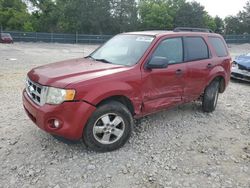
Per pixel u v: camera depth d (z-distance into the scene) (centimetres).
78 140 469
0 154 432
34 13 6775
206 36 643
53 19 6469
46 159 423
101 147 443
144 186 371
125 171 402
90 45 4675
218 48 669
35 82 434
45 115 403
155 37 525
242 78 1063
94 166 409
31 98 446
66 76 424
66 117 404
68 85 400
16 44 3984
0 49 2661
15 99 720
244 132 566
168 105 540
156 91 505
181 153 462
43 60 1745
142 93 479
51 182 371
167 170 410
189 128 567
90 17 6300
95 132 433
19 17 6234
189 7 6619
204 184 380
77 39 5088
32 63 1536
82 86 406
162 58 477
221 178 396
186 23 6600
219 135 543
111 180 380
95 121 427
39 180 374
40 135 498
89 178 383
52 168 401
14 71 1173
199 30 662
